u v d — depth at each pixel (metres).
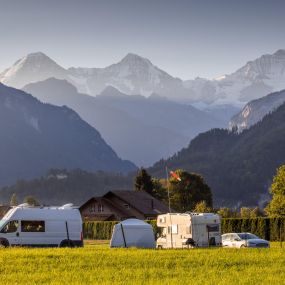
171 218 66.50
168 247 64.62
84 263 42.03
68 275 36.31
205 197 176.62
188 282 33.66
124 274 36.78
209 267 40.44
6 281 33.81
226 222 98.12
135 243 62.22
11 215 61.59
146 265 41.31
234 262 43.06
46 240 61.81
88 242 98.62
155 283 33.22
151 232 62.84
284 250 53.38
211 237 64.69
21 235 61.31
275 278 34.94
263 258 45.50
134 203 147.88
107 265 41.31
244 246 64.25
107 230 120.50
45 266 40.62
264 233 93.75
